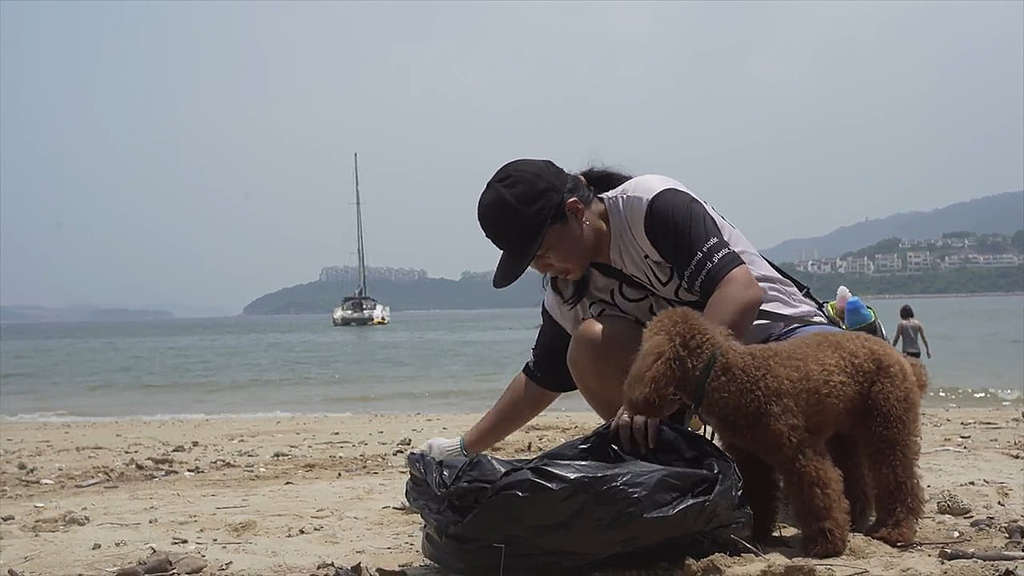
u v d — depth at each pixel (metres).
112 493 7.45
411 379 22.11
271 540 5.30
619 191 4.38
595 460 3.93
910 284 168.25
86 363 34.78
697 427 5.21
